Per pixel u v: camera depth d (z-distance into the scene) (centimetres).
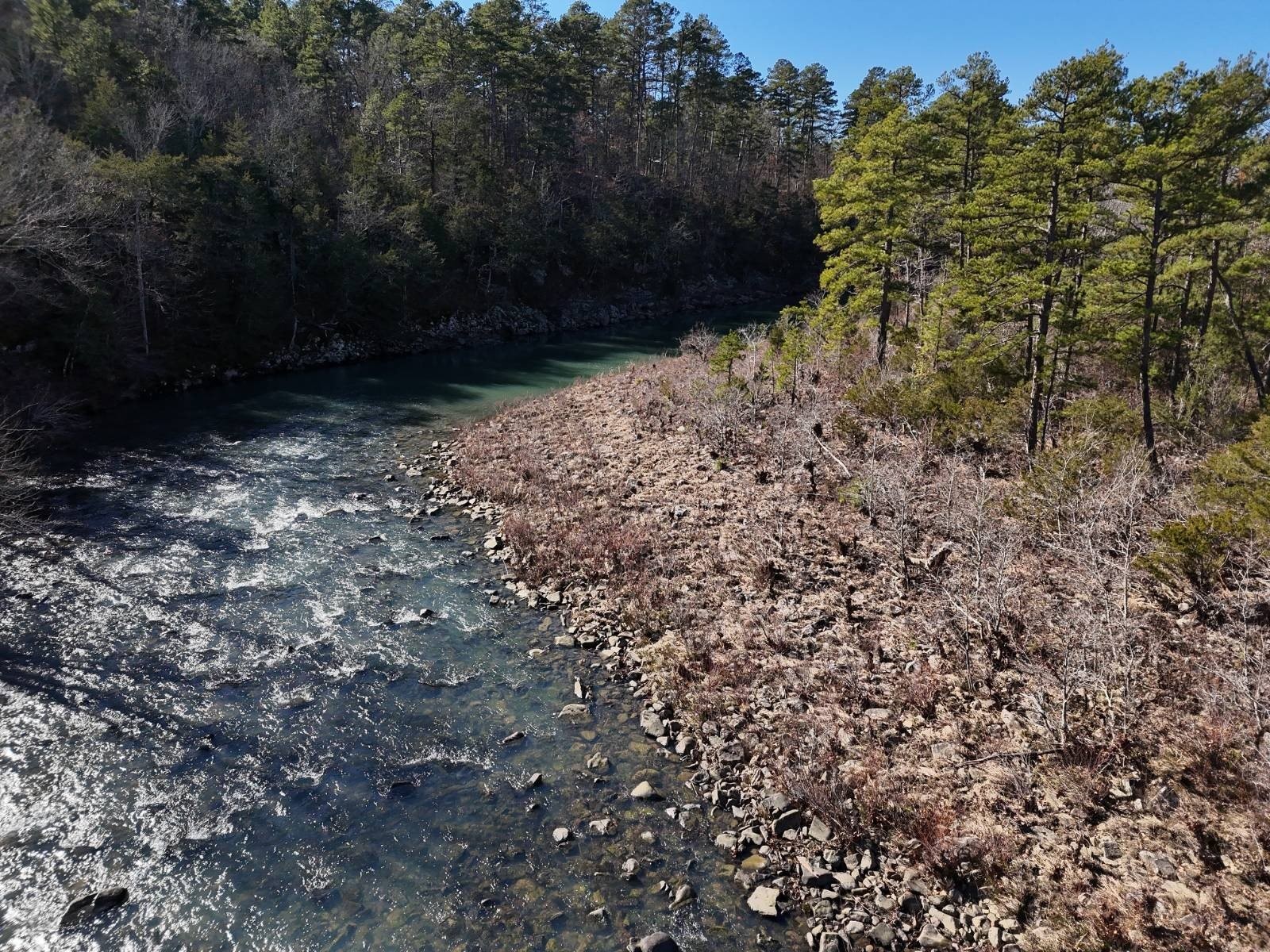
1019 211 1981
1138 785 877
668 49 7806
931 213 3020
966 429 1964
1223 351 2391
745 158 8844
